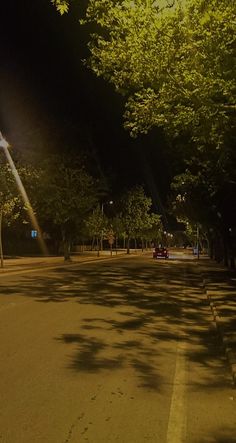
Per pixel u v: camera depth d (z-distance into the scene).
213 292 20.88
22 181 36.97
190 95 11.48
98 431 5.68
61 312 14.62
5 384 7.42
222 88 11.08
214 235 54.78
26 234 65.19
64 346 10.07
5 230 57.22
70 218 47.09
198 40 10.77
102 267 40.00
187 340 11.42
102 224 64.69
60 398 6.83
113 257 64.75
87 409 6.41
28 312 14.43
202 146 17.69
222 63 10.83
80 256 63.53
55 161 46.38
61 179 46.31
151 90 12.34
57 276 28.75
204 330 12.80
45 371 8.18
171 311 16.02
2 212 32.69
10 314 13.98
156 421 6.06
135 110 12.69
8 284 22.97
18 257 53.47
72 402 6.68
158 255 67.44
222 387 7.67
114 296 19.41
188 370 8.69
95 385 7.50
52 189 45.69
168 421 6.08
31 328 11.95
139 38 10.95
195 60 10.98
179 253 107.62
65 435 5.53
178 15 10.33
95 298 18.44
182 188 37.56
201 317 15.01
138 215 86.19
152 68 11.41
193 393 7.32
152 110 12.47
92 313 14.70
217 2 9.53
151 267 42.72
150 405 6.67
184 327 13.17
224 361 9.43
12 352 9.45
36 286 22.27
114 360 9.14
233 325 12.64
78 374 8.08
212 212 38.66
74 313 14.54
